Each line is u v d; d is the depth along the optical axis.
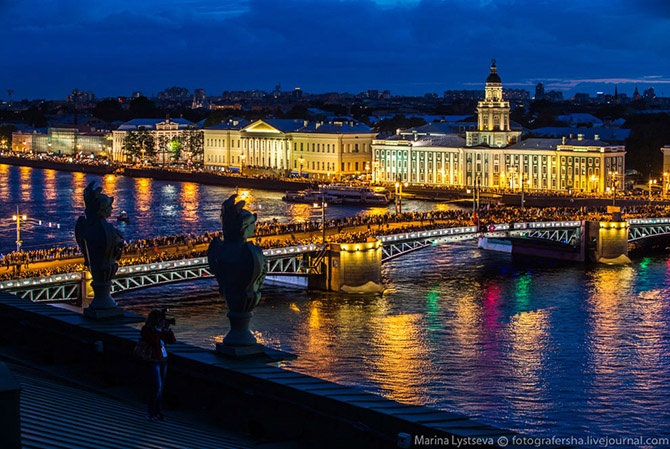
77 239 34.25
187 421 27.28
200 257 137.50
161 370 27.00
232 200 29.00
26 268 129.75
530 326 122.81
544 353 108.38
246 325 29.38
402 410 24.30
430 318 127.50
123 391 30.05
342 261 146.25
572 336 117.00
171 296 137.12
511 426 84.25
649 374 99.75
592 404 89.94
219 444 25.08
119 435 23.92
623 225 185.12
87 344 32.00
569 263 182.00
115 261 34.00
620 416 86.75
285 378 26.86
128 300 134.38
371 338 115.88
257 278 28.98
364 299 141.38
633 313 131.25
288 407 26.08
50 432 22.75
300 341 114.38
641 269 175.38
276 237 169.62
